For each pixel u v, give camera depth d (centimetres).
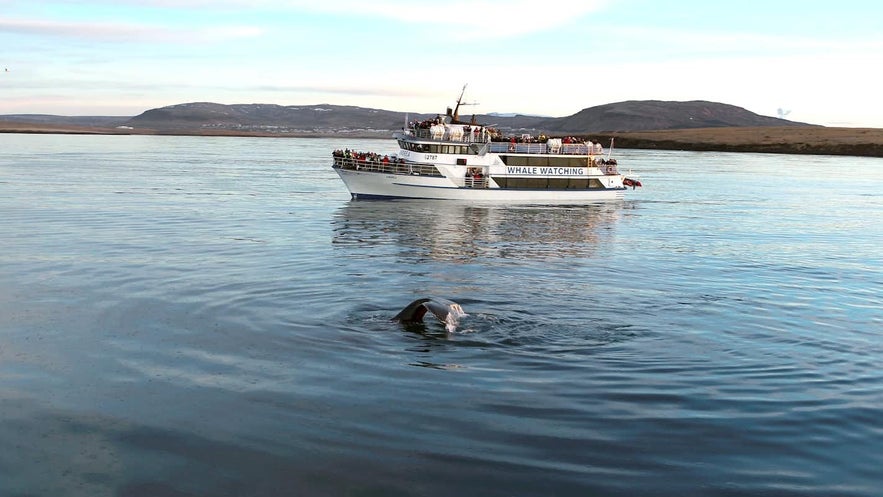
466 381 2070
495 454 1602
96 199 7231
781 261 4400
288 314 2803
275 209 6750
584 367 2216
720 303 3184
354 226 5659
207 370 2152
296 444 1648
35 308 2853
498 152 7731
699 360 2316
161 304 2944
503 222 6203
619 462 1568
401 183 7606
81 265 3750
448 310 2614
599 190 8200
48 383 2034
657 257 4488
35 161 14012
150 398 1927
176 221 5725
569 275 3797
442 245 4791
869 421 1811
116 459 1575
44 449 1622
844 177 13062
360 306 2947
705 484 1473
